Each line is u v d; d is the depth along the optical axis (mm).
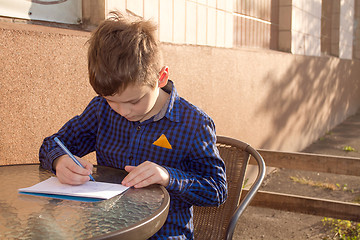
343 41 10055
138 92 1334
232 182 2004
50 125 2156
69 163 1423
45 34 2088
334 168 3348
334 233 3799
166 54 3189
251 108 4922
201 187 1505
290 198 3221
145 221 1048
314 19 7512
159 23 3129
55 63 2156
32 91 2039
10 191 1317
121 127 1718
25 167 1633
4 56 1888
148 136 1648
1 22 2041
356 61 11469
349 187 5223
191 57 3559
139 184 1338
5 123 1923
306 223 4055
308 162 3432
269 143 5594
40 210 1144
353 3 11078
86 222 1057
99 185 1352
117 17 1549
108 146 1744
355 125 9789
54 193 1272
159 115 1634
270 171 5711
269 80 5422
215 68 4000
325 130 8633
